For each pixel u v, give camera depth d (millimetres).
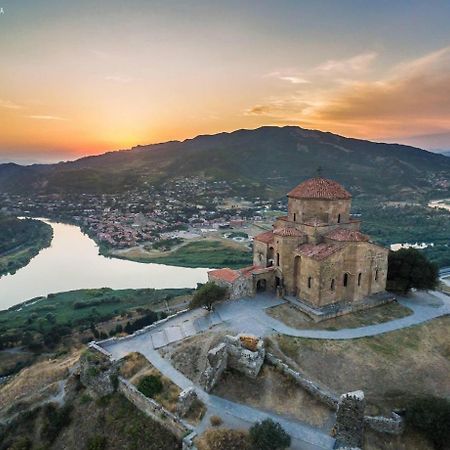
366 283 58438
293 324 52844
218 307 58625
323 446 36156
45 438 44188
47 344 86812
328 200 60750
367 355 46719
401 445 38031
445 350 49188
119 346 51562
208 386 43000
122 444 39812
